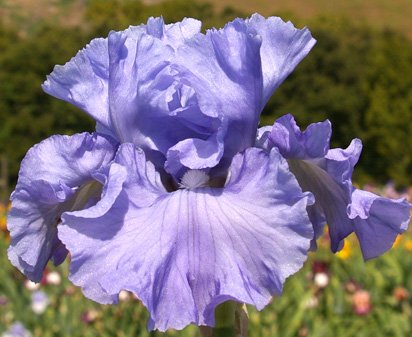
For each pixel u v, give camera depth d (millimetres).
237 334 273
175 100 270
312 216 285
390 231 259
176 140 272
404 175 4496
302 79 4477
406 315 813
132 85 271
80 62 285
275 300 762
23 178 264
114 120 277
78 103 286
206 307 233
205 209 246
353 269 902
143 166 258
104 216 240
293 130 265
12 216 261
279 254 232
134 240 239
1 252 1061
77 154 268
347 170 254
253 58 264
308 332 738
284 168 237
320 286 797
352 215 251
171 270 237
